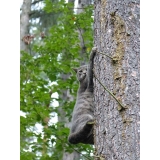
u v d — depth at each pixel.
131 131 5.99
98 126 6.42
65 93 15.45
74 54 13.27
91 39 13.74
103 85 6.23
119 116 6.12
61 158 13.45
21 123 11.49
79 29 13.90
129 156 5.88
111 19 6.68
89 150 11.65
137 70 6.32
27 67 12.94
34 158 11.79
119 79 6.31
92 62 7.65
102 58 6.63
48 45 13.12
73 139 8.81
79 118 9.20
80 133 8.41
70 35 13.65
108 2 6.80
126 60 6.38
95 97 6.63
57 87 12.57
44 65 12.91
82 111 9.28
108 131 6.20
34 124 11.70
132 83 6.23
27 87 12.05
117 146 6.03
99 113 6.45
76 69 10.55
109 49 6.57
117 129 6.09
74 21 13.74
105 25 6.74
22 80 12.80
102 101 6.43
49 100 12.09
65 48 13.38
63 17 14.09
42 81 12.57
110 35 6.62
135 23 6.59
